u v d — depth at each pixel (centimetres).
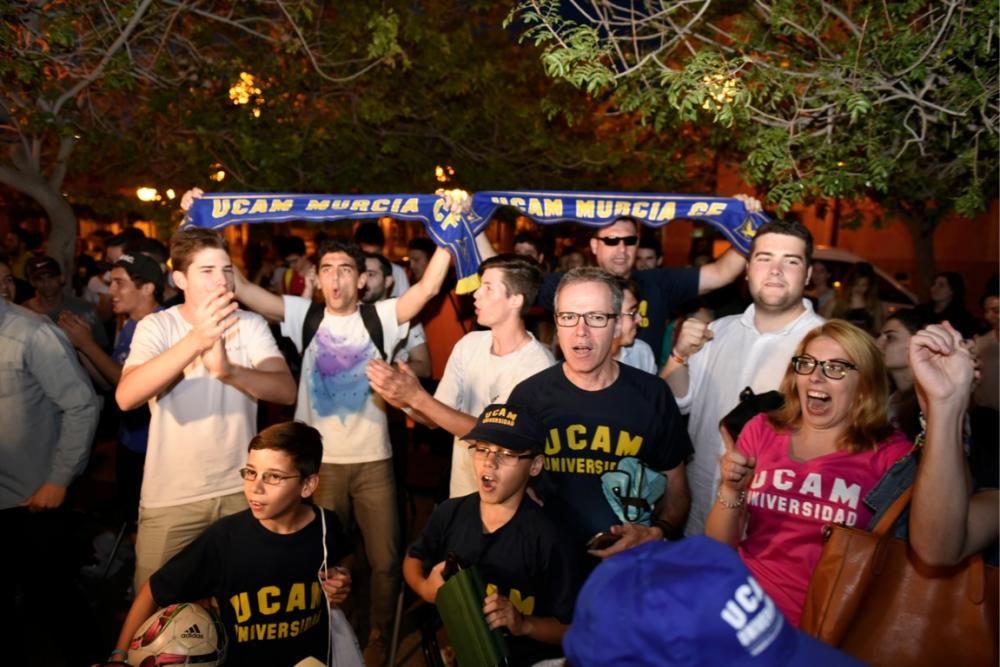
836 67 509
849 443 304
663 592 133
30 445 424
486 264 425
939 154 615
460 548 320
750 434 329
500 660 264
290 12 879
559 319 346
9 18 687
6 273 566
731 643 131
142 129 968
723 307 745
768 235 403
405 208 500
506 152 1125
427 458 868
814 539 297
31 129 771
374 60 985
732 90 482
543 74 1083
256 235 1377
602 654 135
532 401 361
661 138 1051
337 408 477
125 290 537
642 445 350
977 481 271
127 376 367
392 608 480
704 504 422
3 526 423
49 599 431
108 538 571
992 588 242
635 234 527
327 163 1039
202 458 396
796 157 569
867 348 306
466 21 1077
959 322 666
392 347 491
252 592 336
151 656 307
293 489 333
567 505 349
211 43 942
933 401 235
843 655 143
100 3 745
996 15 457
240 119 954
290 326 503
